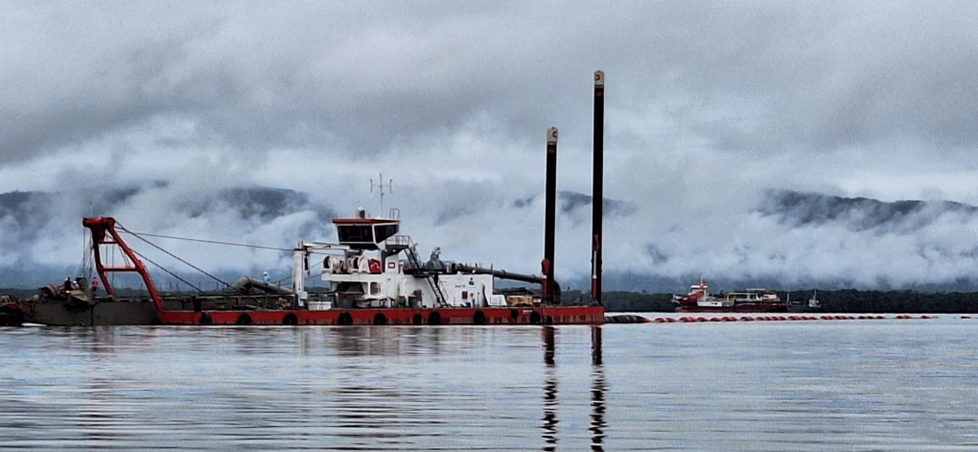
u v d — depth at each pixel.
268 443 32.69
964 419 38.62
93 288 109.31
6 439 33.09
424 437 33.81
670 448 32.31
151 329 101.81
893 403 43.25
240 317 110.19
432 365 60.19
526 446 32.44
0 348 72.94
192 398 43.16
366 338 88.19
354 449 31.84
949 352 80.44
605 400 43.28
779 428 36.16
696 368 60.62
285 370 56.28
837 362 67.25
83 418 37.38
